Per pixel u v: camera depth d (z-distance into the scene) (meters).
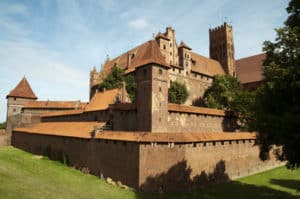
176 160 35.03
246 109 54.41
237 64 95.06
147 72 41.66
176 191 34.28
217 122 53.34
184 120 46.69
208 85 79.88
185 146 36.19
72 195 25.25
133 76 63.97
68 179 35.22
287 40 23.30
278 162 54.59
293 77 21.95
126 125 45.00
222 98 64.69
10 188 22.09
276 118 22.39
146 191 32.16
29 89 94.75
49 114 72.25
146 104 40.94
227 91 66.12
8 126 80.44
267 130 24.36
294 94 22.56
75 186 31.38
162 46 70.00
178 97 64.19
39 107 83.31
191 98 73.81
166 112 42.19
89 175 40.31
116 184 34.94
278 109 23.86
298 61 22.14
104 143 39.38
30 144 64.19
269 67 24.27
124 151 35.19
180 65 74.00
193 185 36.44
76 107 80.25
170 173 34.28
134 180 32.88
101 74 84.12
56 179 33.72
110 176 37.25
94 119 54.47
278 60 24.70
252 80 82.94
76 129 49.53
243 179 42.75
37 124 69.69
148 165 32.88
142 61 43.09
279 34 24.23
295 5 23.69
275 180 41.75
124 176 34.69
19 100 91.69
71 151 47.50
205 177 38.31
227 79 72.06
